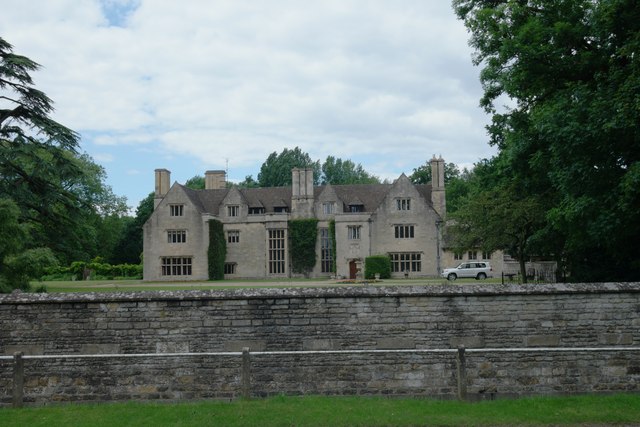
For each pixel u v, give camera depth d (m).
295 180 63.16
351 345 14.30
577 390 10.88
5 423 9.30
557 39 21.22
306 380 10.93
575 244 22.73
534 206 29.31
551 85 22.38
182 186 62.06
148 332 14.37
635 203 18.06
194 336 14.37
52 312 14.40
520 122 26.08
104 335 14.36
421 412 9.61
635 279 23.45
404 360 10.97
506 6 23.38
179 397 10.86
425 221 59.06
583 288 14.25
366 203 63.19
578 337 14.19
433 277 57.91
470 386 10.92
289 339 14.33
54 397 10.82
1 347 14.30
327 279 57.66
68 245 33.94
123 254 84.94
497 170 31.53
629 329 14.14
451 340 14.27
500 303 14.34
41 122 30.81
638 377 10.89
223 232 62.94
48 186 32.22
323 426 8.98
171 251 61.44
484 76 25.61
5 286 22.31
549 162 22.75
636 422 9.15
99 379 10.90
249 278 62.12
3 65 29.67
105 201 77.06
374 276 56.50
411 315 14.35
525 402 10.20
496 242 33.59
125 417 9.52
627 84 17.09
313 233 61.88
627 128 17.20
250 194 66.62
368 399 10.53
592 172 19.06
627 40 17.98
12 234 23.70
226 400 10.76
